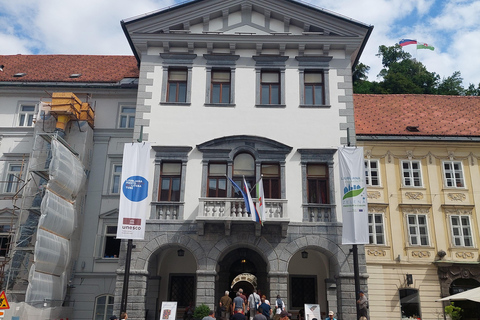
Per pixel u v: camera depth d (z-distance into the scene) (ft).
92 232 80.38
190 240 67.31
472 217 81.41
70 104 80.48
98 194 82.48
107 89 87.97
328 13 77.10
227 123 73.72
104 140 85.61
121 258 66.54
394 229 80.48
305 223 68.39
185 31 77.30
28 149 84.94
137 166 65.57
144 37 77.05
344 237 63.82
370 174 83.46
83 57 107.14
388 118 92.94
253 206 63.57
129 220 63.10
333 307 73.92
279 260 66.64
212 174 71.46
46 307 68.49
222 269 76.54
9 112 88.02
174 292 76.84
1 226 80.59
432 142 84.64
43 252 67.15
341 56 77.71
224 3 78.54
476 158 84.74
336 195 69.87
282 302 61.72
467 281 79.00
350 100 75.00
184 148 71.72
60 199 72.69
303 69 76.95
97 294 77.30
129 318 63.72
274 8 78.38
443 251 78.79
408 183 83.56
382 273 78.07
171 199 70.44
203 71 76.69
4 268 74.79
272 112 74.38
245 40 76.84
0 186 82.89
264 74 77.46
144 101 74.79
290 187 70.23
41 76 95.81
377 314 76.07
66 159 73.41
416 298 77.30
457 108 98.53
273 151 71.82
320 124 73.77
